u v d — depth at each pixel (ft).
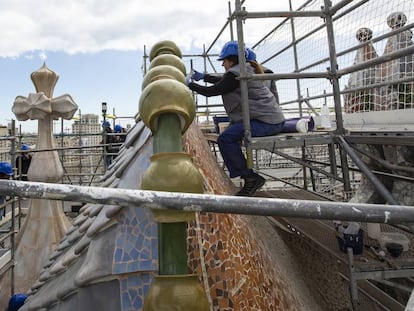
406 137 9.69
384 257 8.50
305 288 11.03
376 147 12.70
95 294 5.47
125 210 5.69
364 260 8.47
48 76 31.17
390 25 13.65
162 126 4.44
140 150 7.57
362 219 3.50
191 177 4.07
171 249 4.05
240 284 5.64
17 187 3.35
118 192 3.39
